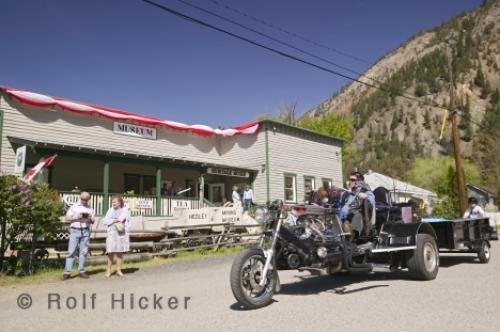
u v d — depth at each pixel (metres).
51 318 5.76
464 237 9.80
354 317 5.19
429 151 167.00
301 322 5.05
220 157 25.70
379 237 8.12
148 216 18.16
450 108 25.19
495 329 4.56
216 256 13.39
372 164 145.38
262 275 5.94
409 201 9.44
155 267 11.29
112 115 19.66
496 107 171.75
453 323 4.82
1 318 5.88
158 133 22.02
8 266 9.85
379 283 7.68
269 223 6.25
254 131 24.62
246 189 22.00
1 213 9.69
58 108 18.00
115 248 9.91
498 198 58.84
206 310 5.88
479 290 6.59
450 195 33.16
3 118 16.19
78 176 19.25
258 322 5.13
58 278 9.55
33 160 17.03
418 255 7.77
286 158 25.38
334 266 6.94
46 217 10.08
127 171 21.27
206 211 16.03
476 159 83.31
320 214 6.78
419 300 6.02
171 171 23.19
